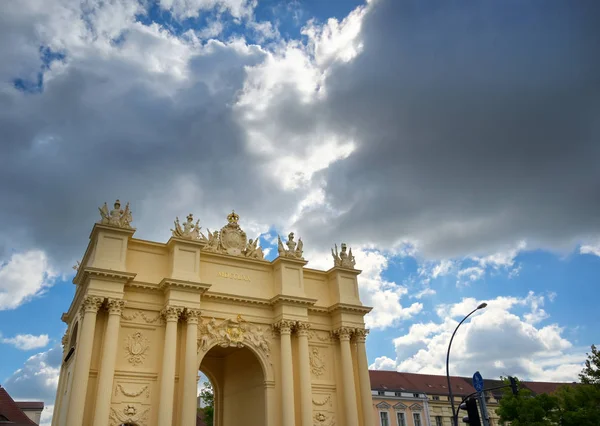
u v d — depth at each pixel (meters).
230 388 49.72
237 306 44.12
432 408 77.31
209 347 41.16
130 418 35.84
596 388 51.41
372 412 45.97
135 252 41.38
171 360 37.50
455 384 86.56
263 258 47.97
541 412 51.84
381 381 77.56
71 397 33.41
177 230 42.84
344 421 45.06
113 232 39.50
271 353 44.00
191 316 39.75
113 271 37.19
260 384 43.97
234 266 46.00
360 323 49.12
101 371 34.97
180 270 41.06
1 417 54.53
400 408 74.31
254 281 46.34
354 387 45.81
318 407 44.75
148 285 39.84
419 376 84.75
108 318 36.66
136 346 38.25
